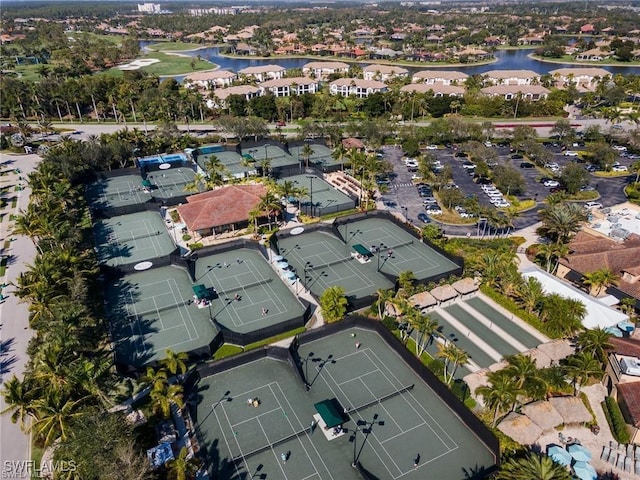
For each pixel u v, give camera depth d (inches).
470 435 2330.2
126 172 5876.0
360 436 2329.0
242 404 2527.1
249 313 3260.3
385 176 5767.7
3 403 2472.9
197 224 4151.1
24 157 6496.1
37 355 2343.8
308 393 2593.5
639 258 3499.0
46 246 3553.2
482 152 5807.1
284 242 4210.1
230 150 6761.8
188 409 2459.4
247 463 2186.3
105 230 4461.1
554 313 2928.2
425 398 2556.6
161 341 2982.3
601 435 2289.6
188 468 1975.9
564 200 4458.7
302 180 5689.0
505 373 2305.6
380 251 4028.1
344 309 3073.3
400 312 3132.4
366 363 2812.5
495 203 4936.0
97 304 3341.5
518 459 1984.5
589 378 2640.3
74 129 7751.0
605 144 6058.1
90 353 2748.5
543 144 6835.6
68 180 4975.4
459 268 3636.8
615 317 3014.3
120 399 2512.3
